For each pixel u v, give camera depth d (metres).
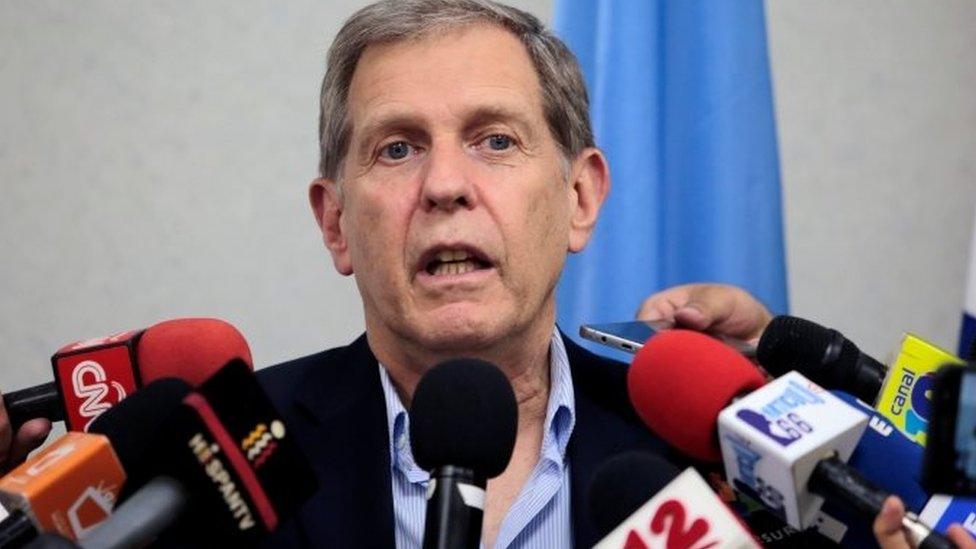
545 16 5.06
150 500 1.78
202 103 5.02
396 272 2.60
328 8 5.06
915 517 1.84
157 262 5.02
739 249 4.45
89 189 5.00
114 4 4.98
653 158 4.50
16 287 5.00
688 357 2.15
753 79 4.49
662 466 2.02
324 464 2.65
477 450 1.98
